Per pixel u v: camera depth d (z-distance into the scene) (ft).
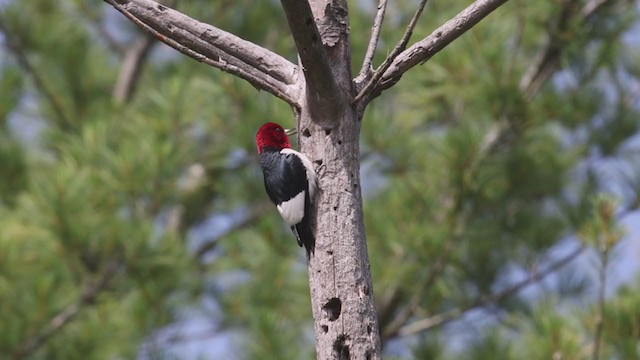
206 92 45.85
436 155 41.91
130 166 41.19
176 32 22.61
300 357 42.91
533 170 42.34
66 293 39.50
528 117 40.42
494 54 39.22
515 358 37.55
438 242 40.32
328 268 20.93
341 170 21.42
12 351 37.93
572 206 42.39
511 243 43.34
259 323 41.11
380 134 42.29
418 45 21.85
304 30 19.15
